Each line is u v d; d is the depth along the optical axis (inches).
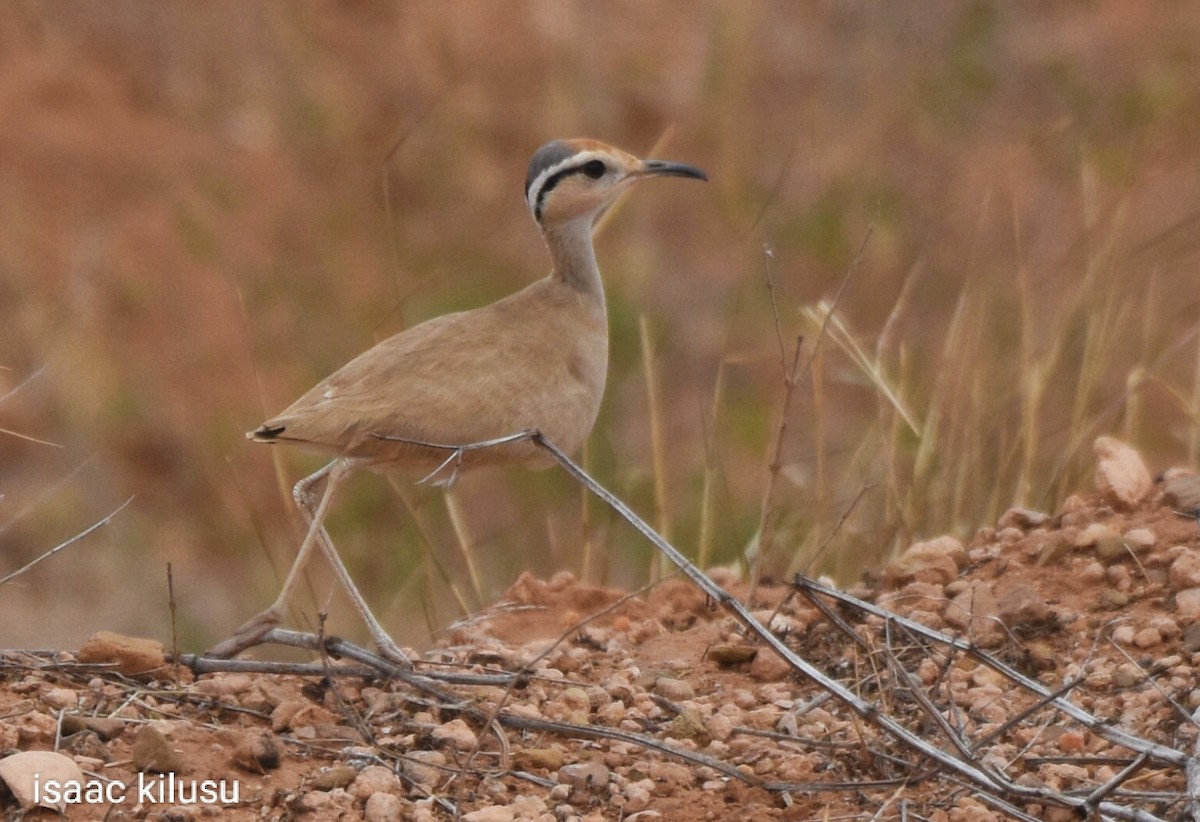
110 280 879.1
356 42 1050.1
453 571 623.5
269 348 866.8
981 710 388.8
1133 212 847.7
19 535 732.0
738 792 359.6
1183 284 773.9
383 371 404.5
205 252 906.1
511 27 1071.6
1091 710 387.5
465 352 412.5
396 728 379.6
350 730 375.2
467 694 398.3
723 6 1042.7
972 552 469.7
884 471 584.4
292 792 348.2
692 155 1002.7
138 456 805.2
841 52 1055.0
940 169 957.8
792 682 417.1
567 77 1032.8
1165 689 388.8
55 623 682.8
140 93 993.5
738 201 932.0
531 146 1019.9
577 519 660.1
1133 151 880.9
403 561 643.5
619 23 1087.0
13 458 781.3
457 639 462.3
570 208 454.3
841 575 527.2
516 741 378.3
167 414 820.6
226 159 971.3
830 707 400.2
